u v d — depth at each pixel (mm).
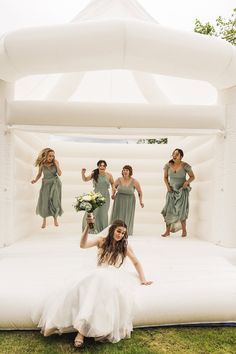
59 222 8812
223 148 5906
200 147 7426
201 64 5223
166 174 6875
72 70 5344
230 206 5805
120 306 3395
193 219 7508
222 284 3941
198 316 3693
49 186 6918
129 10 6234
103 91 8344
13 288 3723
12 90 5855
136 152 9180
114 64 5234
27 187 6965
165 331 3602
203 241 6477
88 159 9055
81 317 3061
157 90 6844
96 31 4805
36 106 5625
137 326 3639
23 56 5023
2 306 3482
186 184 6754
